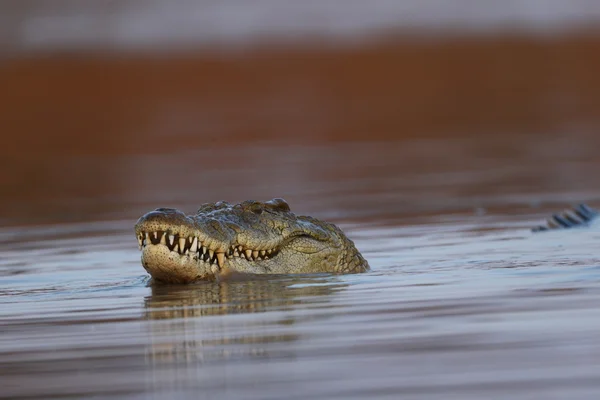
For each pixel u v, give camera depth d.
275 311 33.44
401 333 28.00
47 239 66.56
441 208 75.06
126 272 47.94
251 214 43.28
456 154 119.50
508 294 33.94
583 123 149.25
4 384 24.56
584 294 32.88
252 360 25.75
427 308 32.03
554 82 197.62
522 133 140.88
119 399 22.55
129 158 129.38
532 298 32.69
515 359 24.20
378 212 74.00
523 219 66.81
